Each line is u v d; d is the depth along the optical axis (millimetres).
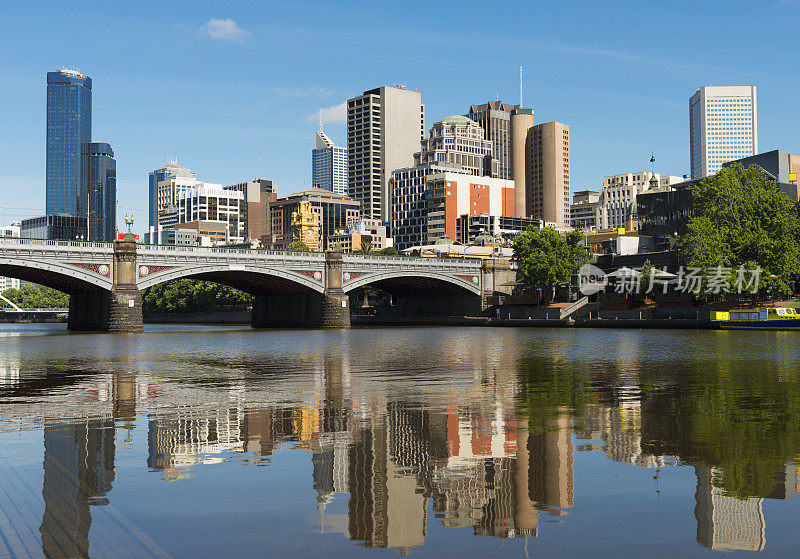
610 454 18719
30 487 15656
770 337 85250
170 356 61062
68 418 25266
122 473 16906
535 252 145375
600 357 54688
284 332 127875
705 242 107375
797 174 194125
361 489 15453
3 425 23797
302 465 17688
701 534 12414
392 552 11664
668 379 37406
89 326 134750
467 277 165875
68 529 12773
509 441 20609
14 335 122875
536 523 13078
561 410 26547
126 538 12328
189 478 16422
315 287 142750
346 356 59281
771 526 12805
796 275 113625
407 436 21469
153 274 123125
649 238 174375
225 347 76625
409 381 37688
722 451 19000
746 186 116375
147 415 25906
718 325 104375
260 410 27031
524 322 142875
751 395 30453
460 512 13773
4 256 109438
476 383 36406
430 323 173875
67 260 115625
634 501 14391
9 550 11664
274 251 137375
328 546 11953
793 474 16438
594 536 12367
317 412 26422
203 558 11383
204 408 27641
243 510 13938
